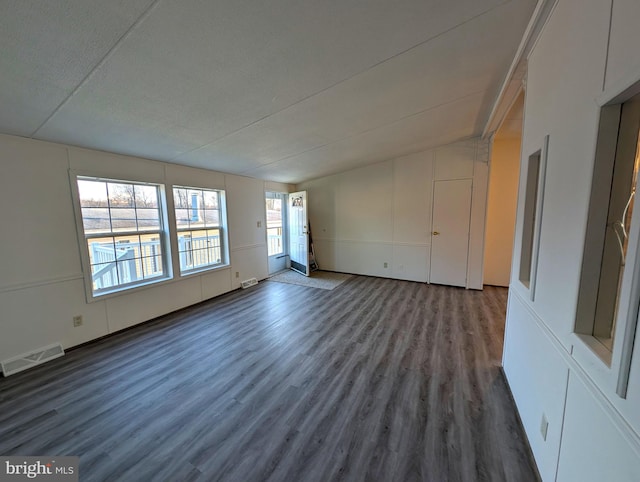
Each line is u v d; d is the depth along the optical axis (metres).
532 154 1.83
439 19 1.58
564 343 1.20
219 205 4.44
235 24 1.40
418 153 4.85
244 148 3.36
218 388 2.10
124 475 1.41
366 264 5.62
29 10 1.16
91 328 2.85
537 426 1.45
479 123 3.74
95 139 2.57
